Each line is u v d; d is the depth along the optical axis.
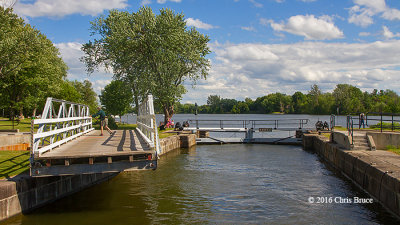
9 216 8.32
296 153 24.98
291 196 11.80
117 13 35.78
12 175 9.41
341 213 9.82
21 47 29.88
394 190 9.29
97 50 38.44
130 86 36.91
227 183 13.95
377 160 12.65
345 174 15.18
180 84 38.16
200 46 38.09
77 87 97.44
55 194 10.44
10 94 42.22
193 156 23.17
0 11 30.00
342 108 116.88
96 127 33.50
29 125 33.62
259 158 22.02
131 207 10.33
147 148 10.37
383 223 8.93
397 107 98.44
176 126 35.69
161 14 35.56
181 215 9.59
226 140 33.25
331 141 20.98
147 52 35.16
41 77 40.72
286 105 180.50
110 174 15.09
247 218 9.40
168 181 14.34
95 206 10.34
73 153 8.97
